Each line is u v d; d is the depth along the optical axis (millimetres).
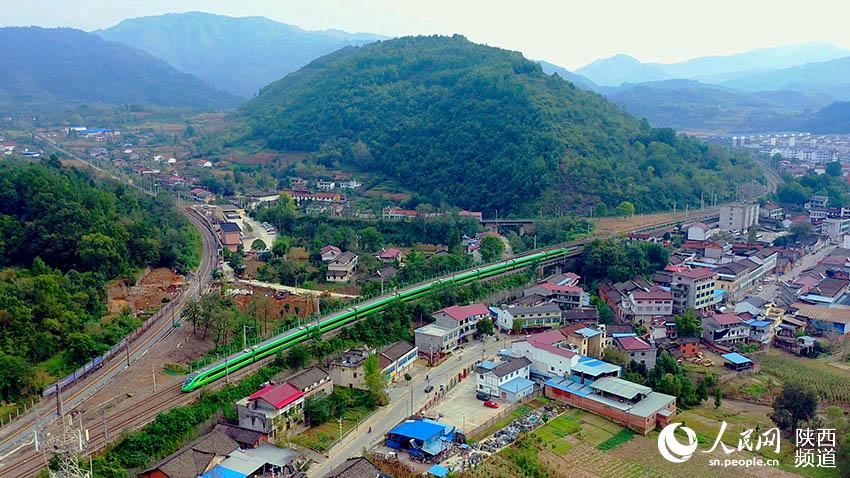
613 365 145375
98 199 191750
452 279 190750
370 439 118750
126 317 149625
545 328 175625
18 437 101938
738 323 171375
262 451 108875
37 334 127375
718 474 111438
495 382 137500
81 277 154375
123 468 99125
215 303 149375
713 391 145875
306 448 113938
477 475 106062
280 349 140625
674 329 174875
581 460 114625
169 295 168625
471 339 170500
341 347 150750
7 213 177125
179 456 100062
